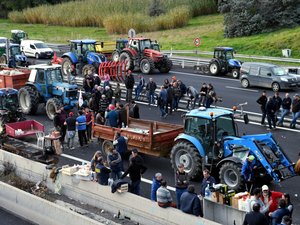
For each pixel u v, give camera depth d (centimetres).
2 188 1488
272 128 2212
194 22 6184
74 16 6844
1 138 1947
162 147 1686
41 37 5984
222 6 5978
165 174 1655
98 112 2189
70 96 2342
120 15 6022
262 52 4325
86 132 2019
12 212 1452
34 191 1529
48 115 2381
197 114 1559
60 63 3519
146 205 1273
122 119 1909
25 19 7481
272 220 1105
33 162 1596
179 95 2534
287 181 1577
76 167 1501
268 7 5034
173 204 1283
